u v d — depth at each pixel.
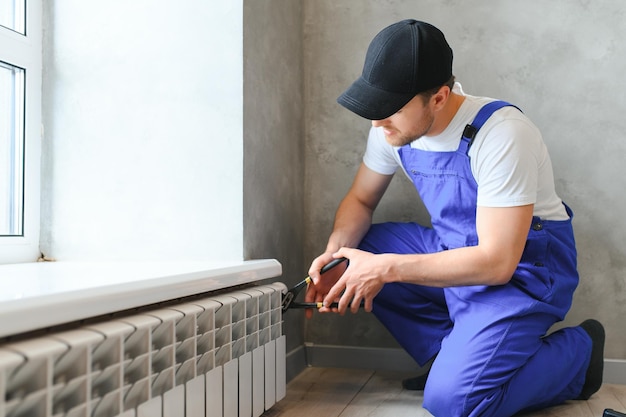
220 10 1.74
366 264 1.61
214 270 1.31
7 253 1.69
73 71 1.83
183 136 1.76
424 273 1.58
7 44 1.70
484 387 1.51
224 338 1.32
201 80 1.75
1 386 0.70
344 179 2.30
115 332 0.91
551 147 2.13
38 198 1.81
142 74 1.79
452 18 2.20
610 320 2.09
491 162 1.59
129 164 1.79
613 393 1.93
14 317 0.76
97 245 1.80
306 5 2.33
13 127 1.79
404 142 1.60
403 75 1.48
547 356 1.63
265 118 1.91
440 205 1.76
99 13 1.82
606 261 2.10
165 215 1.77
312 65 2.33
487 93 2.17
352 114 2.29
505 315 1.58
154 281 1.08
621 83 2.09
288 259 2.13
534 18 2.14
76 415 0.83
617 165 2.09
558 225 1.74
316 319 2.32
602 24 2.10
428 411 1.64
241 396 1.38
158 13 1.78
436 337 1.89
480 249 1.56
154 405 1.02
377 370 2.23
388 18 2.26
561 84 2.12
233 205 1.72
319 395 1.86
